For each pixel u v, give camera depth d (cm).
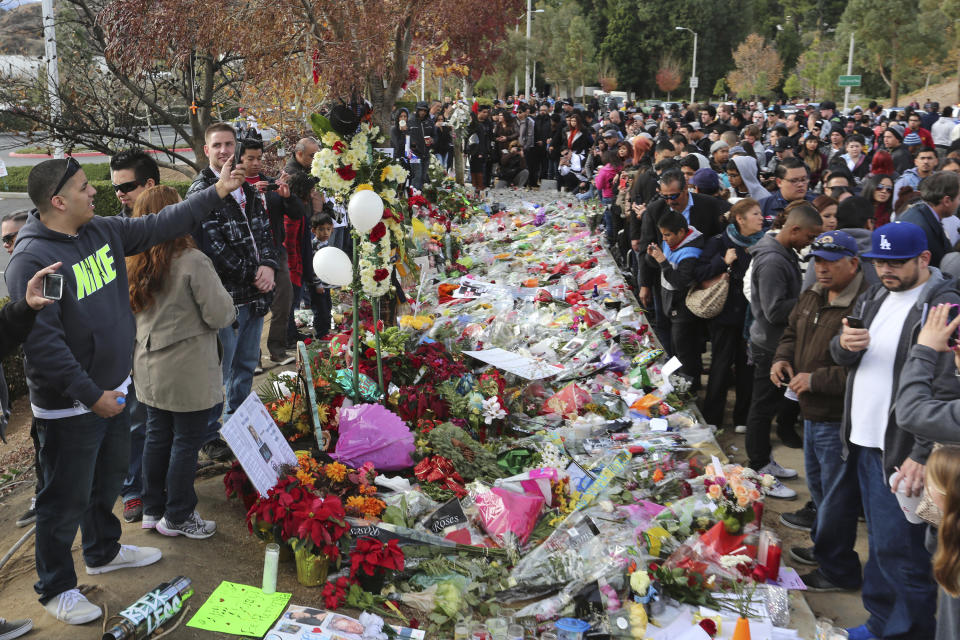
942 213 597
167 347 415
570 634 369
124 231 379
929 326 337
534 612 384
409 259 564
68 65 1077
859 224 597
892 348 374
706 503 457
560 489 476
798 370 441
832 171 812
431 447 503
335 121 491
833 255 419
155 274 407
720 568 416
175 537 443
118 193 494
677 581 400
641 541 426
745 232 602
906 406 333
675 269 636
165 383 415
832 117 2195
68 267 346
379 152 509
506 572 415
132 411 453
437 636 375
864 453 388
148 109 1114
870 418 379
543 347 703
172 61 977
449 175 1989
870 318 387
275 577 397
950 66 5988
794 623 395
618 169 1225
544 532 445
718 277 618
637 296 981
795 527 510
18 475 638
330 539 398
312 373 546
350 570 404
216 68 1083
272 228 719
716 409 646
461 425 543
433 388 562
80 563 418
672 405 621
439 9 1392
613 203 1177
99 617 368
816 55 7212
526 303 826
